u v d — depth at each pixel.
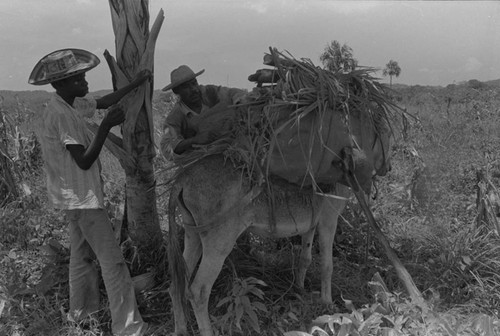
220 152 3.86
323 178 4.01
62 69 3.71
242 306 3.91
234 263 4.82
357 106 4.07
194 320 4.34
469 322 3.85
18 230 5.71
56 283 4.54
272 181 3.97
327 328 3.95
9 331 4.01
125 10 4.27
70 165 3.77
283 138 3.79
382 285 4.19
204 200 3.83
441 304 4.46
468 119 11.77
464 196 6.86
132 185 4.72
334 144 3.89
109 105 4.17
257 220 4.00
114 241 4.06
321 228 4.37
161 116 9.91
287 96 3.83
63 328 4.00
